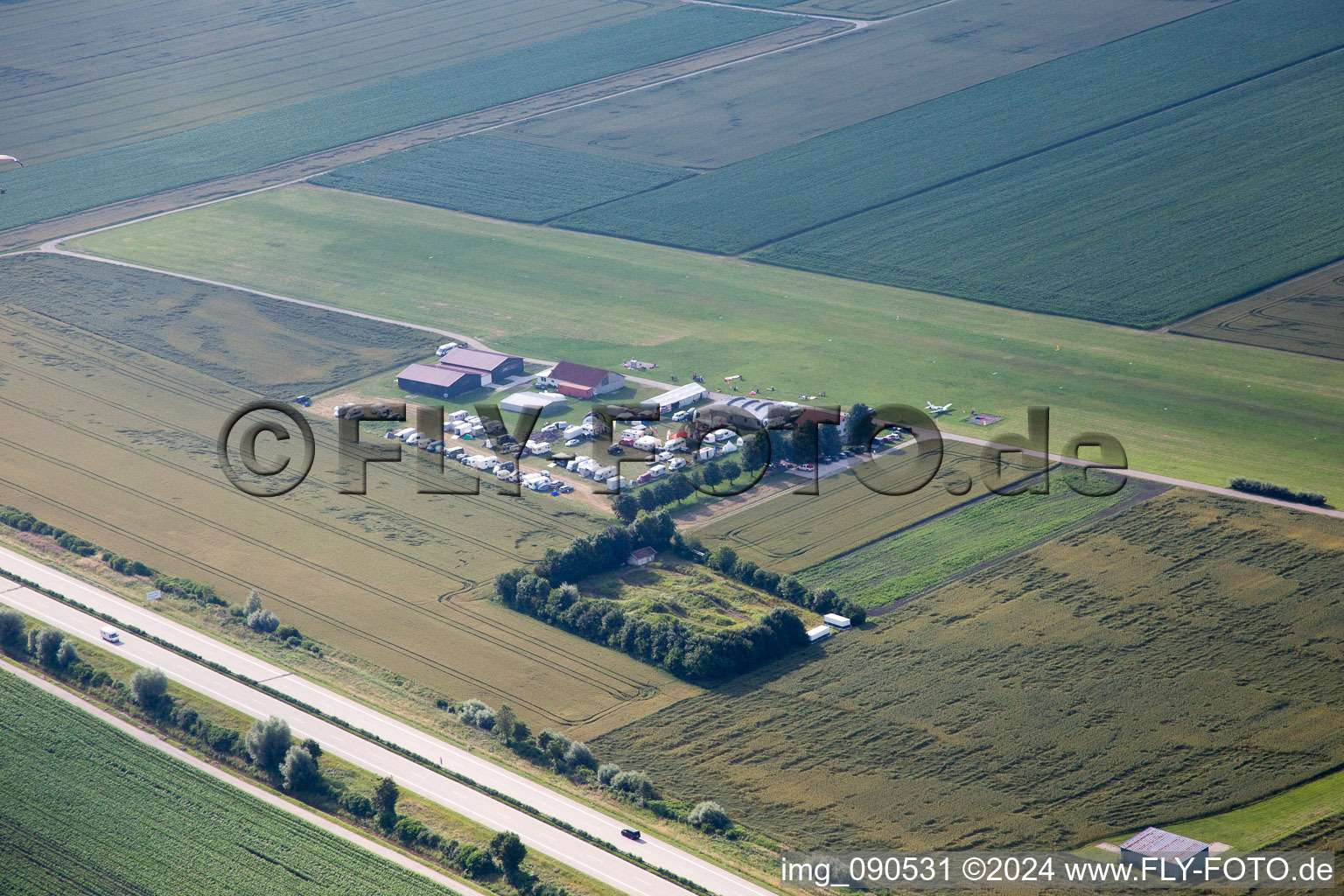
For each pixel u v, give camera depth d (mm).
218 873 146500
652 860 146625
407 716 174125
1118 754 163375
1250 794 155875
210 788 160500
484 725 171750
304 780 159500
